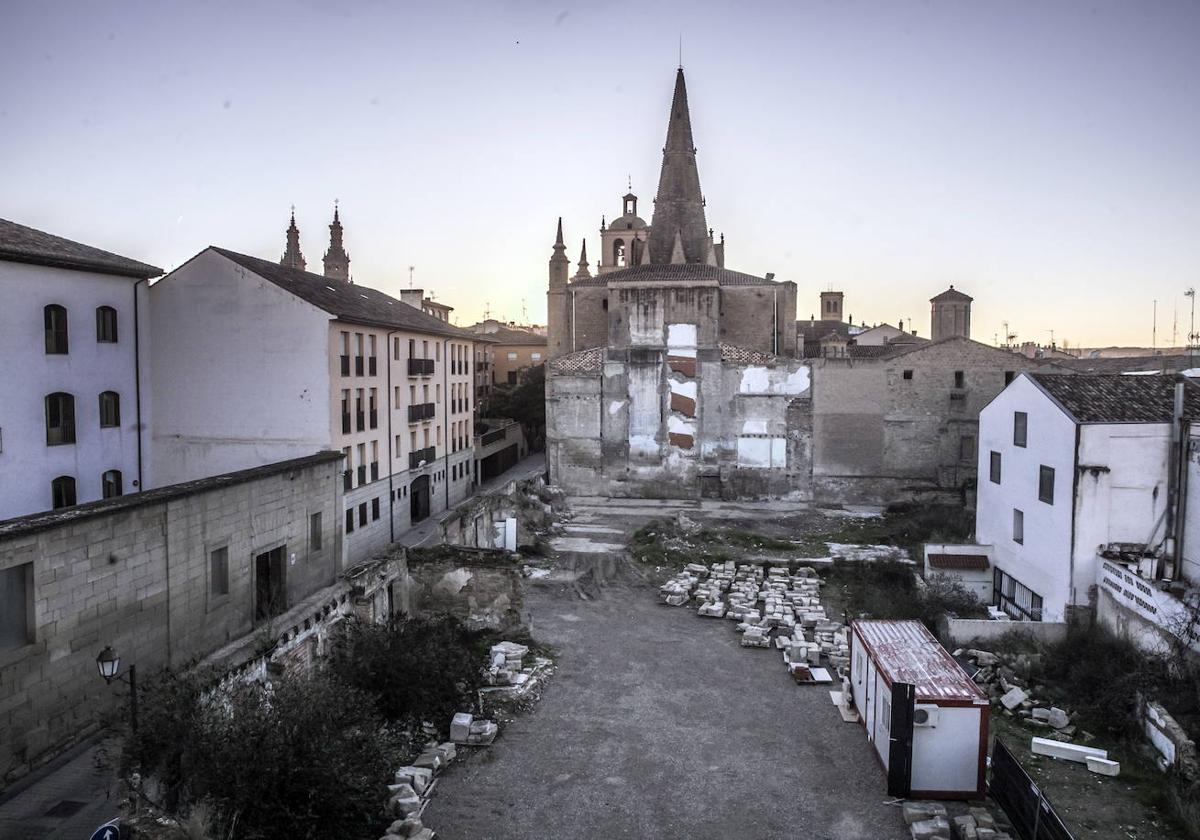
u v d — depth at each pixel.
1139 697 20.55
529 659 25.95
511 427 73.69
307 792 14.55
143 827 12.84
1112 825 16.95
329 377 36.56
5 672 15.38
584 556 39.28
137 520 18.38
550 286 79.62
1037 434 29.03
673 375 54.72
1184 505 25.88
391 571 25.66
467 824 16.78
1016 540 30.80
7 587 15.55
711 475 54.66
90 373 33.66
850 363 52.38
